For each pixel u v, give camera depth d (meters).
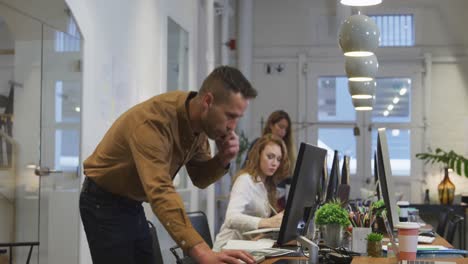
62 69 4.02
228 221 3.51
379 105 9.38
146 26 5.26
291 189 2.74
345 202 3.97
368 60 4.25
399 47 9.30
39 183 3.90
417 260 2.29
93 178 2.15
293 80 9.61
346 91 9.48
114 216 2.15
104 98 4.38
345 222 3.02
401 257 2.34
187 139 2.08
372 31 3.44
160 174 1.88
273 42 9.65
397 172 9.30
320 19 9.58
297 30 9.62
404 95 9.30
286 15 9.64
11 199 3.63
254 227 3.44
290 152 5.48
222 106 1.98
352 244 2.94
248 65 9.44
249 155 3.73
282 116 5.46
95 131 4.22
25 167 3.76
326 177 3.74
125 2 4.78
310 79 9.55
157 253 2.86
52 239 3.98
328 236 3.03
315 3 9.58
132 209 2.20
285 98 9.60
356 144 9.41
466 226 7.54
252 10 9.62
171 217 1.81
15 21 3.63
